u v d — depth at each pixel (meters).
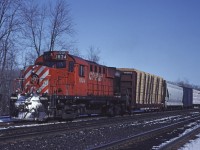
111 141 14.47
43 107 20.05
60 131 16.91
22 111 19.81
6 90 40.72
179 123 25.20
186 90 66.38
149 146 13.48
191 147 13.41
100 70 28.20
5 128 16.89
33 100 19.81
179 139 15.17
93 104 26.86
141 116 32.62
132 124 23.25
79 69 24.12
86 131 17.70
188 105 68.81
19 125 19.12
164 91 49.16
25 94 20.20
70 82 23.17
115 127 20.59
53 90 21.53
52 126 18.97
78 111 24.06
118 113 31.91
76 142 13.88
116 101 31.34
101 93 28.25
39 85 21.14
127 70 35.06
